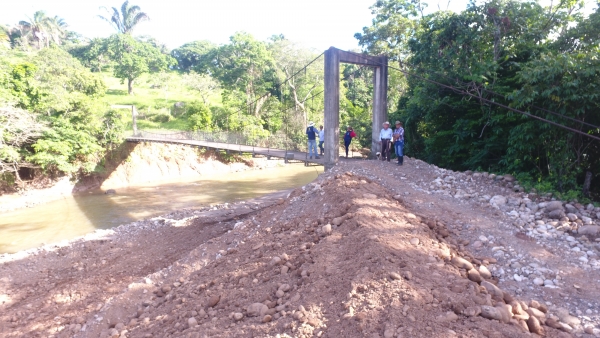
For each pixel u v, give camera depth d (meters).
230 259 7.79
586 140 10.45
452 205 8.77
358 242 5.98
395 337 3.85
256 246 7.78
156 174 31.95
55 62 31.78
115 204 23.22
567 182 10.34
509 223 7.76
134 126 33.41
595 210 8.48
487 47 14.14
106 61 63.66
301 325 4.36
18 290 10.46
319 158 15.08
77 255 12.64
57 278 11.15
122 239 13.73
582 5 14.09
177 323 5.64
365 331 3.99
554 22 13.73
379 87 14.64
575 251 6.56
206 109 39.22
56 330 7.82
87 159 28.38
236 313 5.17
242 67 41.81
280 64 42.44
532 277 5.73
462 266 5.68
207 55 50.28
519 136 11.18
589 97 9.06
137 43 56.75
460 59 14.00
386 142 13.57
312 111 41.69
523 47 13.45
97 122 28.19
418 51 16.17
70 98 26.69
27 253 13.30
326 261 5.80
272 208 10.28
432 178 11.30
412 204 8.62
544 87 10.05
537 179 11.49
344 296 4.73
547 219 8.02
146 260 11.65
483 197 9.38
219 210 17.12
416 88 16.25
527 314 4.55
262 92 41.91
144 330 6.02
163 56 59.50
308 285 5.30
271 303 5.25
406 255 5.51
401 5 28.62
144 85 58.44
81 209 22.09
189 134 29.97
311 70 41.41
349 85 45.50
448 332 3.89
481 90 13.06
